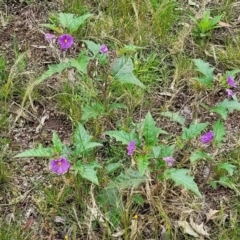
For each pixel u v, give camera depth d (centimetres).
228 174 60
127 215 55
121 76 60
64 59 69
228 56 71
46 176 60
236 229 56
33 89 66
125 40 72
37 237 55
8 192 59
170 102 66
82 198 57
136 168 57
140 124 62
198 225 56
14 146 62
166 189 57
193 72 69
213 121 66
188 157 60
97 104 61
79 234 56
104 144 62
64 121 65
